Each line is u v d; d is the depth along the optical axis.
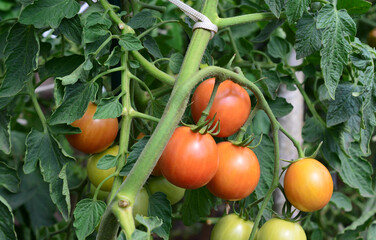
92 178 0.54
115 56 0.49
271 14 0.51
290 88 0.65
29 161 0.49
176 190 0.58
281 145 0.71
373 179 0.71
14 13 0.95
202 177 0.43
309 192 0.48
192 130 0.43
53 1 0.49
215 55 0.94
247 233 0.53
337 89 0.55
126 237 0.35
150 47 0.56
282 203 0.72
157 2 0.89
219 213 1.21
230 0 0.90
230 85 0.48
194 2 0.90
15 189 0.54
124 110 0.46
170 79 0.49
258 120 0.63
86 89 0.47
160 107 0.54
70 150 1.05
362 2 0.53
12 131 0.82
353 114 0.54
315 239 0.77
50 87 0.95
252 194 0.58
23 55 0.51
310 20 0.52
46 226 0.71
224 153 0.48
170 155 0.43
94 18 0.49
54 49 0.87
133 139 0.56
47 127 0.51
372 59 0.51
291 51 0.72
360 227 0.75
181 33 1.02
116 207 0.37
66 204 0.48
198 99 0.48
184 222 0.66
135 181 0.37
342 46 0.47
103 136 0.52
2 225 0.49
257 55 0.90
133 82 0.56
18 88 0.50
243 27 0.88
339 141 0.61
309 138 0.63
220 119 0.47
